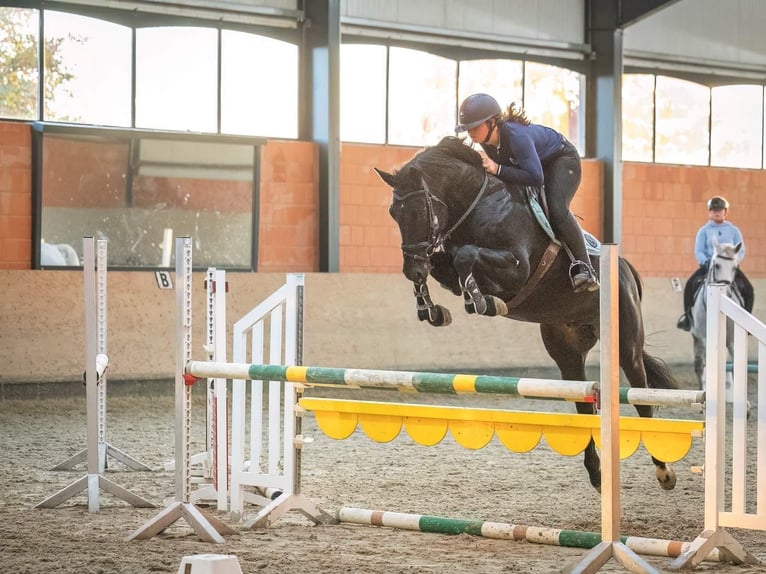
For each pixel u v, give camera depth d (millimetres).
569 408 10398
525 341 12523
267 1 11922
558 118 13844
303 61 12195
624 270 5430
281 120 12141
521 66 13547
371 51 12609
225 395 4992
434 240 4977
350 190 12422
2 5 10578
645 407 5523
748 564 4027
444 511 5254
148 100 11359
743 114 15047
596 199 13852
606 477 3779
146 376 10570
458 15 13094
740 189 14945
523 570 3900
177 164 11312
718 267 9633
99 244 6266
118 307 10516
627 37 14086
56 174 10711
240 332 5004
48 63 10820
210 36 11656
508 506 5398
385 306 11781
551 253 5059
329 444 7758
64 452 7297
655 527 4871
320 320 11398
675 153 14586
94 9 11031
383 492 5781
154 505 5223
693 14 14562
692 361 13727
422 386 4273
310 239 12195
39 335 10109
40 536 4496
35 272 10180
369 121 12617
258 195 11758
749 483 6305
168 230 11297
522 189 5027
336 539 4480
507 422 4238
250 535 4551
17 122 10609
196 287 11016
